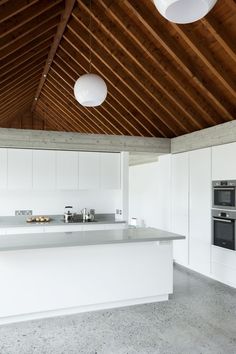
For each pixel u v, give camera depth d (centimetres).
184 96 501
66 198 638
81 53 478
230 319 360
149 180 891
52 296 358
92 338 314
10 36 378
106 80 540
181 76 457
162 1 162
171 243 415
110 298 384
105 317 362
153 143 639
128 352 288
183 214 594
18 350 290
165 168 665
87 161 608
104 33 443
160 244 409
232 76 405
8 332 325
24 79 589
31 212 614
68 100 702
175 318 361
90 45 450
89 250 374
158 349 293
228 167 476
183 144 600
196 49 376
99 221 609
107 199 664
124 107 582
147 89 504
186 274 538
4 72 458
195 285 480
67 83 593
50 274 356
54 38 470
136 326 340
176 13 182
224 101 460
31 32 411
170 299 421
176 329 334
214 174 507
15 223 575
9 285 340
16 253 342
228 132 480
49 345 299
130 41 435
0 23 346
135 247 396
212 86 445
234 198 460
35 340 309
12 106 821
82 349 293
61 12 405
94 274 376
